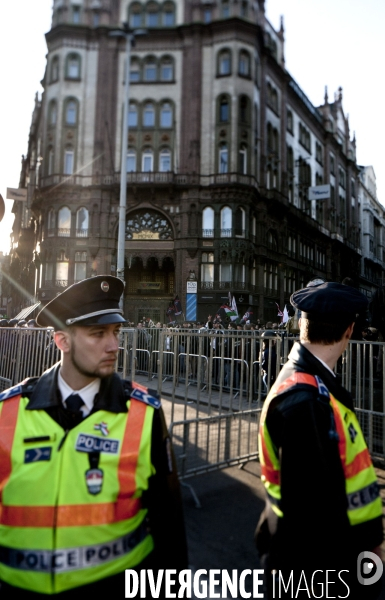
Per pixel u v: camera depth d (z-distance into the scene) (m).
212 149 30.91
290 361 1.84
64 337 1.67
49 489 1.47
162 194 30.67
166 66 32.12
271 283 34.59
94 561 1.44
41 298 30.33
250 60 31.66
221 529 3.45
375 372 5.64
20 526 1.45
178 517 1.65
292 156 39.44
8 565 1.44
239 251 29.95
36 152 45.69
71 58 32.00
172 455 1.72
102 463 1.52
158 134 31.44
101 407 1.61
